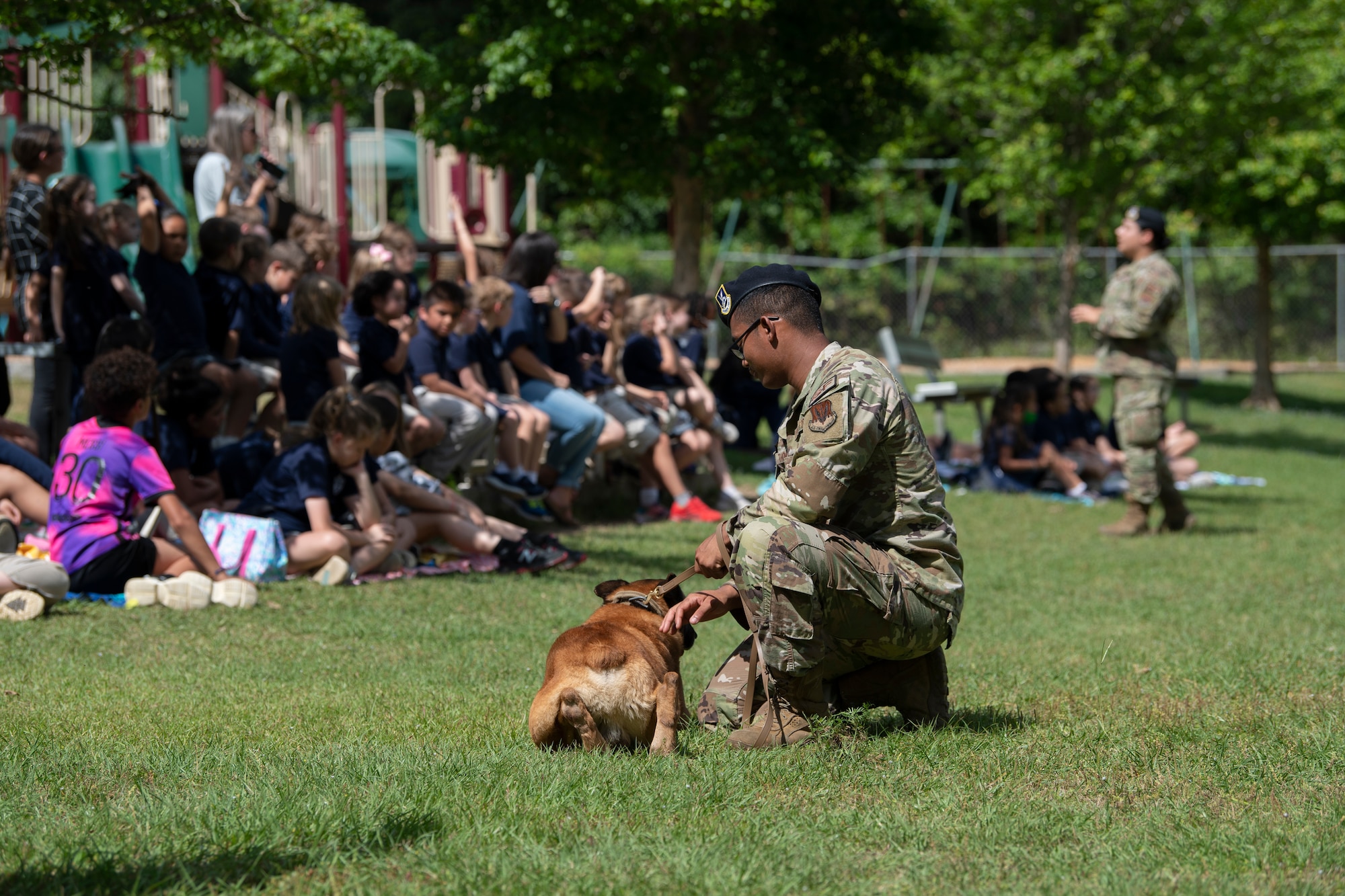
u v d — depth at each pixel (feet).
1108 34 67.10
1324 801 12.92
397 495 28.78
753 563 14.21
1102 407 81.46
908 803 12.72
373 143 62.34
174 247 30.76
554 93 50.75
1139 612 27.45
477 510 30.04
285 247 36.11
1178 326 115.34
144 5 24.80
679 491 38.96
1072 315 40.86
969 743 15.08
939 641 15.11
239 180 40.65
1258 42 68.39
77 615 22.12
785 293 14.67
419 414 32.22
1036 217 121.90
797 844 11.27
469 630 22.58
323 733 15.33
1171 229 92.17
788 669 14.32
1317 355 114.21
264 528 25.49
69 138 48.06
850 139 58.39
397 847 11.02
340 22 30.37
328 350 30.22
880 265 115.34
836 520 14.98
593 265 110.52
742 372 53.98
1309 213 83.30
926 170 134.62
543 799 12.26
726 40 53.21
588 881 10.21
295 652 20.43
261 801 11.89
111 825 11.26
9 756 13.57
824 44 55.72
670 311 42.70
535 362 36.19
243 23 27.35
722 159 52.95
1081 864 10.98
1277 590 30.68
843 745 14.48
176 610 22.95
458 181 62.69
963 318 113.39
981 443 52.60
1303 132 76.33
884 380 14.37
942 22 59.11
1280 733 15.84
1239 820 12.25
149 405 24.49
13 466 25.79
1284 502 49.60
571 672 14.05
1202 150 71.97
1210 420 82.02
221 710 16.34
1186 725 16.28
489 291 34.58
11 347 29.09
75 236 28.55
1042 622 26.09
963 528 40.93
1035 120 72.43
